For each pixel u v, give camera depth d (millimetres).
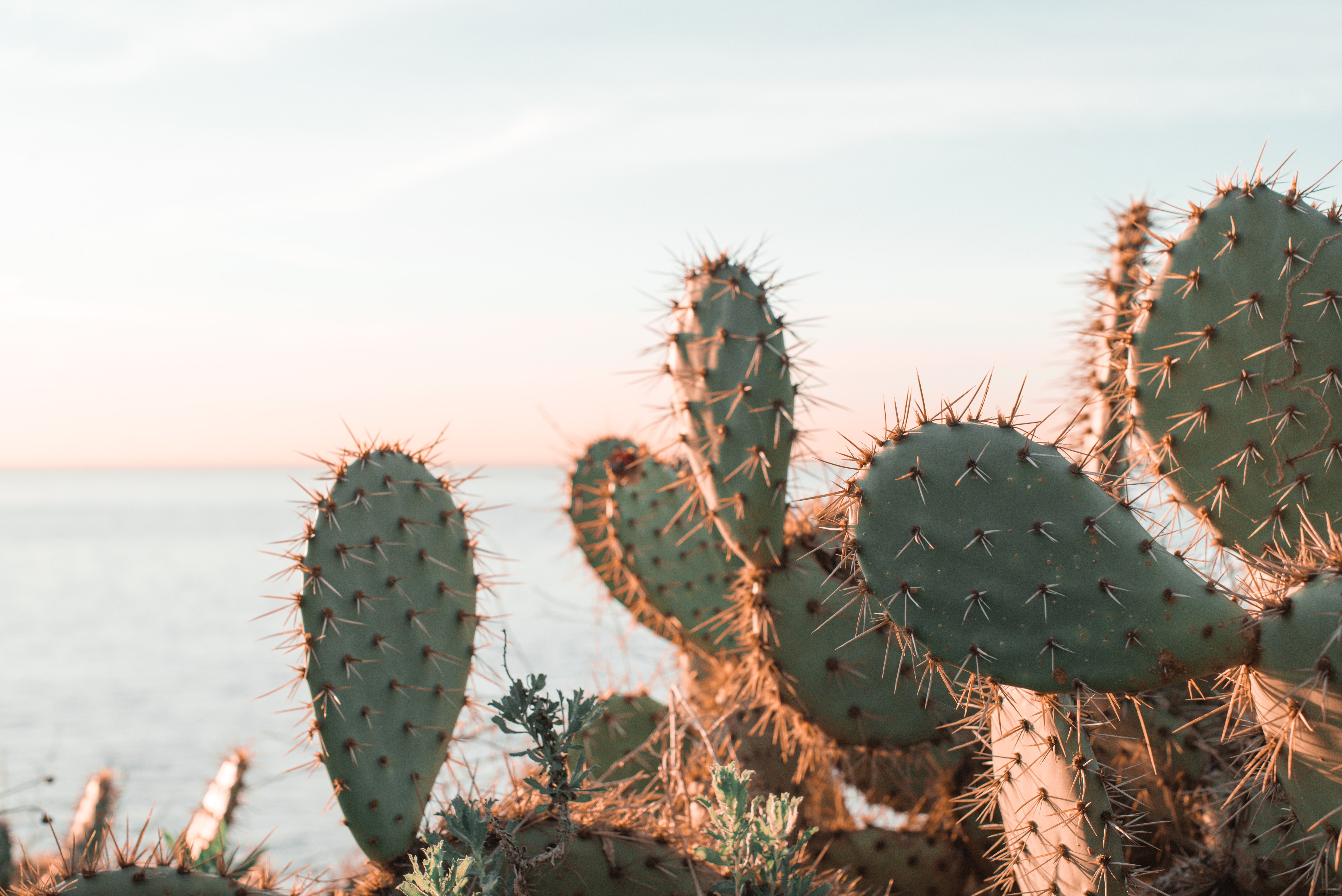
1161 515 2865
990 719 2502
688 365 3205
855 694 3070
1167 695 2932
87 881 2412
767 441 3070
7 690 49125
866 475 2287
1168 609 2041
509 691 2201
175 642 73062
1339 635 1829
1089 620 2084
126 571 156750
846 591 3078
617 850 2443
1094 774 2207
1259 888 2375
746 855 2125
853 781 3318
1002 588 2148
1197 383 2762
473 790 2621
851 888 2820
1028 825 2326
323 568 2605
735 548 3158
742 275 3188
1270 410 2674
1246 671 2006
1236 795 2324
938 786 3154
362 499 2691
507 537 81188
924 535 2213
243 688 48406
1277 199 2725
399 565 2697
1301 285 2643
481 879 2047
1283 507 2674
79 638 75688
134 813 13242
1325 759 1859
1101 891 2193
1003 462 2188
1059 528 2125
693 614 3846
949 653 2209
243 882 2629
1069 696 2316
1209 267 2758
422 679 2660
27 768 23000
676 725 3605
